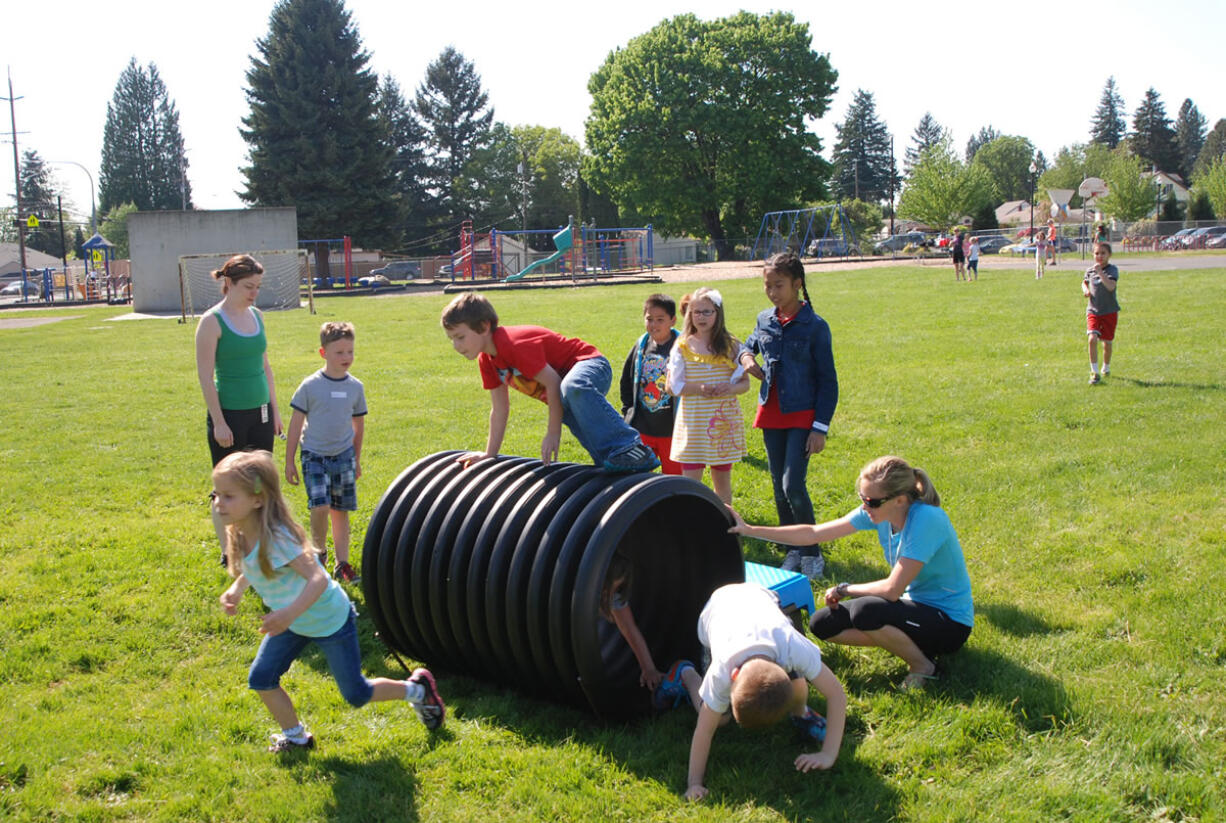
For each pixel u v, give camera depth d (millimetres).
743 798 3398
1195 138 144500
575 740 3920
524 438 9539
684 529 4691
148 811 3449
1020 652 4332
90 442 10195
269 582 3678
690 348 5840
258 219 38750
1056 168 107188
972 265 28344
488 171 84875
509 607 3941
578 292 32750
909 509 4145
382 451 9125
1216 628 4422
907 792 3346
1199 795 3191
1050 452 7859
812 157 57031
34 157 106875
